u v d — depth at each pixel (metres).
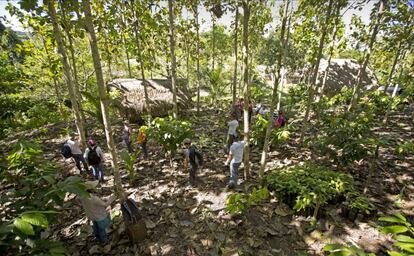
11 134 10.09
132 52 8.08
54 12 5.12
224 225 4.27
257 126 7.38
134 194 5.27
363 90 12.84
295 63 16.59
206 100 15.09
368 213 4.11
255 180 5.70
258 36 11.55
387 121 9.38
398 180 5.28
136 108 9.74
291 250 3.72
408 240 1.22
